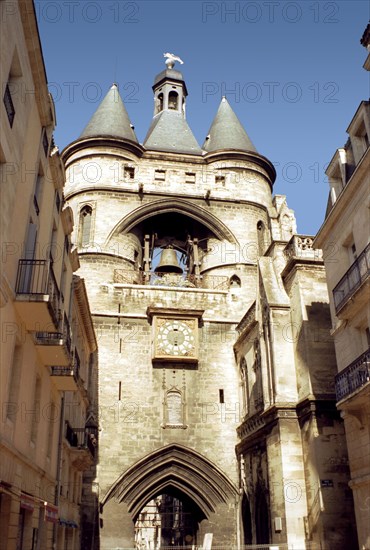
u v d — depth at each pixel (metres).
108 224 34.78
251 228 36.75
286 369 23.62
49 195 17.91
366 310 16.98
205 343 32.34
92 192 35.56
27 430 15.02
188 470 29.58
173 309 31.97
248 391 29.00
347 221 18.91
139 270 35.75
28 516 15.06
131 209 35.47
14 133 12.52
